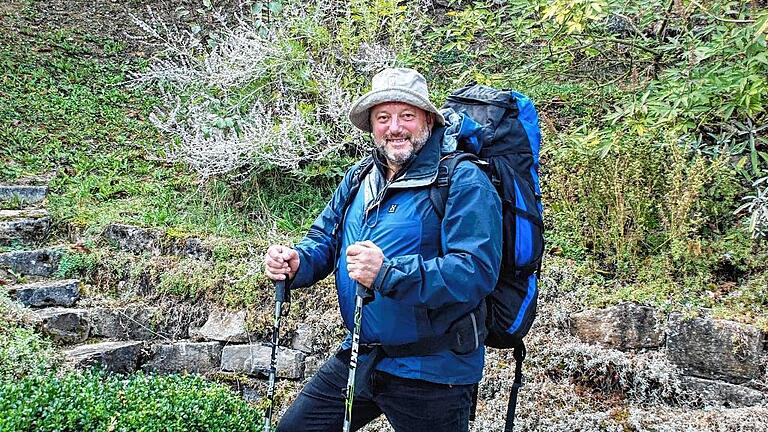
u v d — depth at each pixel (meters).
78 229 5.29
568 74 6.05
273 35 5.58
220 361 4.49
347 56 5.57
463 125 2.37
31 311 4.30
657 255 4.24
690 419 3.30
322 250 2.59
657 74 5.34
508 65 6.15
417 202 2.24
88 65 8.59
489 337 2.43
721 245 4.13
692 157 4.57
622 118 5.05
